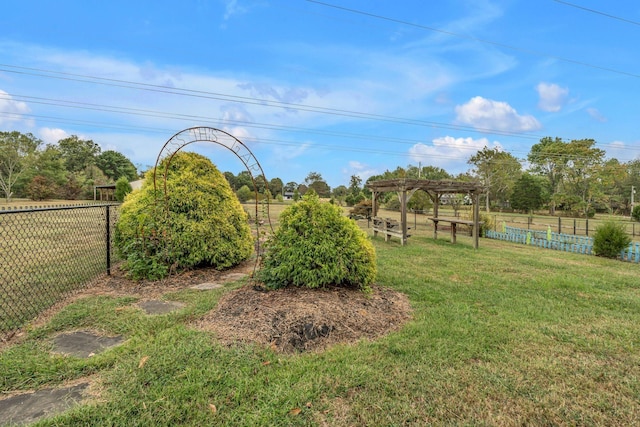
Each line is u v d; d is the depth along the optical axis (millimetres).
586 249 9375
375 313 3398
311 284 3670
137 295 3953
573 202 35281
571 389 2223
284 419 1839
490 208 44750
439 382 2248
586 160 40656
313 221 3914
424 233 13828
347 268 3816
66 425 1723
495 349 2781
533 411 1987
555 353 2738
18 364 2293
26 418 1778
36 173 40094
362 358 2531
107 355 2439
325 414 1898
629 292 4754
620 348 2859
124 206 5324
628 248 8242
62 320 3105
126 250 4867
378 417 1886
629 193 40062
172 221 4996
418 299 4133
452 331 3098
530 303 4090
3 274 4895
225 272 5230
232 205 5637
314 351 2635
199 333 2785
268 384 2160
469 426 1842
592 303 4148
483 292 4535
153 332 2871
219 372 2244
